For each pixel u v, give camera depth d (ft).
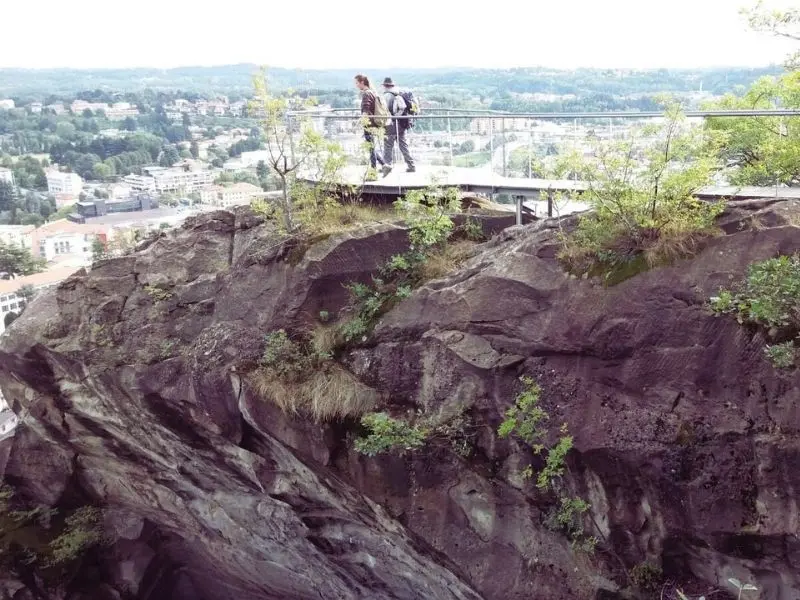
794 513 20.81
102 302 38.37
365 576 35.60
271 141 32.37
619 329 23.70
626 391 23.85
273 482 33.58
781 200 23.40
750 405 21.48
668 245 23.35
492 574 27.20
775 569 21.98
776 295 20.79
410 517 28.32
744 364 21.61
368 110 37.32
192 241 38.04
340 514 32.60
